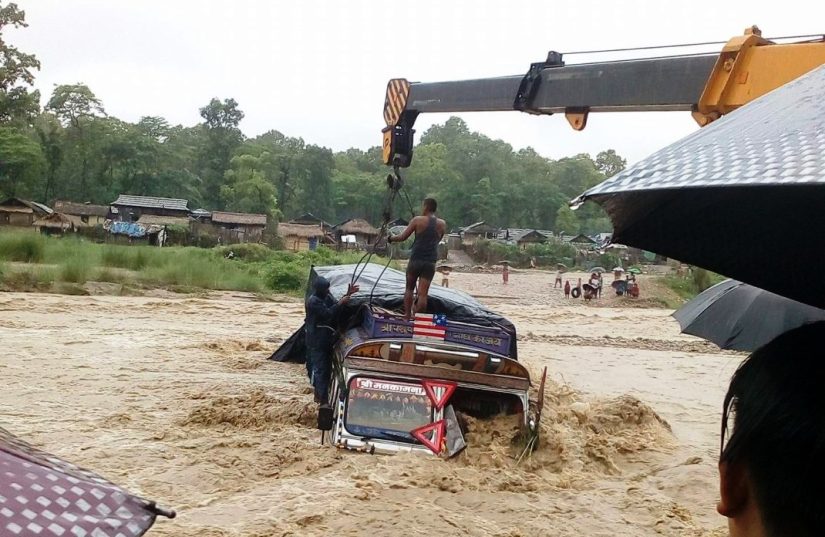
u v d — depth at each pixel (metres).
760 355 1.34
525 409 8.98
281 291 34.91
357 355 8.84
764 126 1.45
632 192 1.38
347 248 80.19
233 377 13.73
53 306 22.09
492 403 9.16
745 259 1.76
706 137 1.52
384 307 10.72
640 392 15.37
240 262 43.72
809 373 1.26
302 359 15.27
